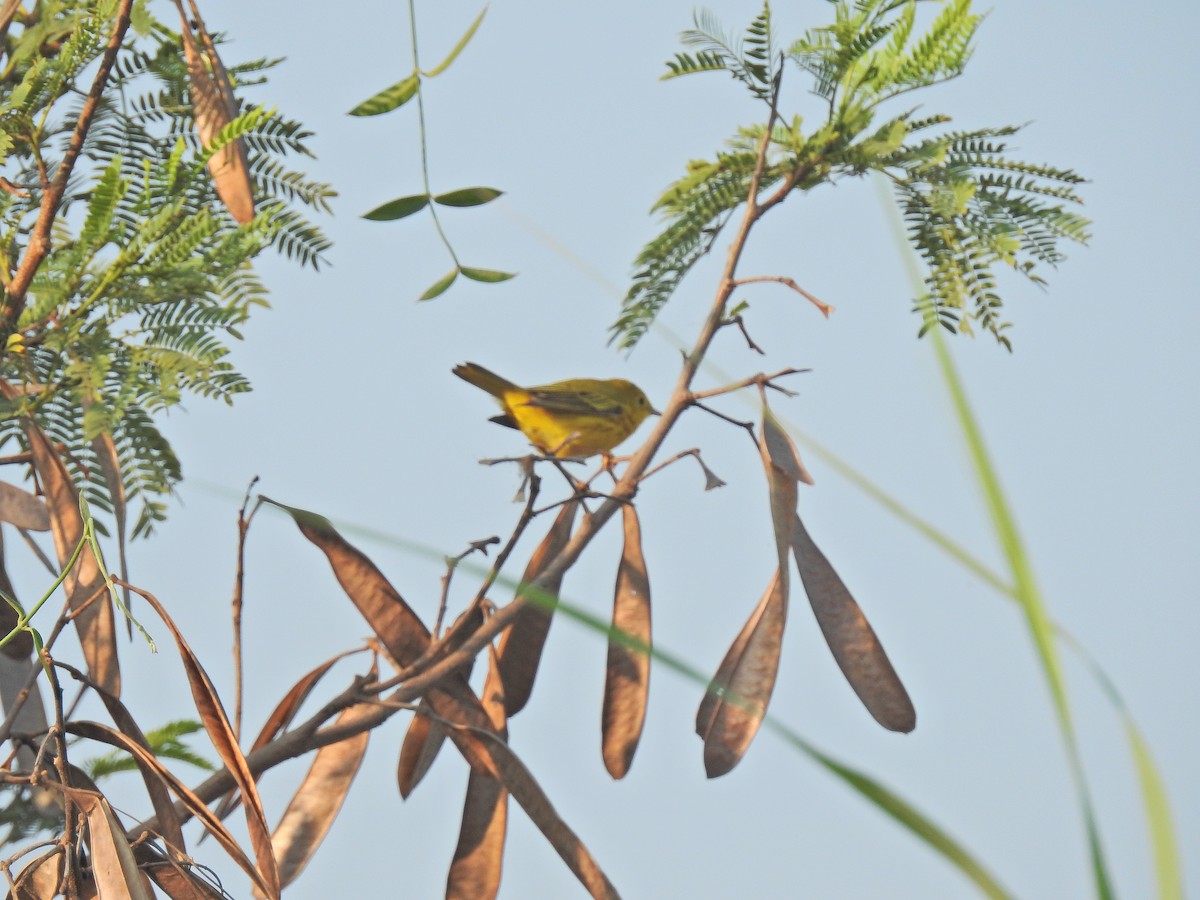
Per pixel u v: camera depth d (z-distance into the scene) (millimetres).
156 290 5969
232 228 6305
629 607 7414
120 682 6410
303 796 7070
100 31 6348
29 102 6469
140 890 5223
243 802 5555
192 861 5598
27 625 5387
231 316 6078
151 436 6551
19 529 6520
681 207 7141
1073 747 2311
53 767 5848
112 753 6547
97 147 6660
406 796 7250
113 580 5395
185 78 6762
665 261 7160
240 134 6016
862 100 6910
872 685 6625
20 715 6371
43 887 5555
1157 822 2188
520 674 7297
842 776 2477
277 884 5484
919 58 6762
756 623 6625
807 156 6910
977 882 2418
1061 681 2357
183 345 5996
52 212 6191
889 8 6883
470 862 6734
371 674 7047
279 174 6805
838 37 6844
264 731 7090
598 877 6406
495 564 6402
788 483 6668
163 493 6559
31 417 6336
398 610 6977
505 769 6648
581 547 6715
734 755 6379
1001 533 2479
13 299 6113
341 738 6453
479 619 6891
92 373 5730
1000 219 6727
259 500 6516
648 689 7211
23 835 6109
